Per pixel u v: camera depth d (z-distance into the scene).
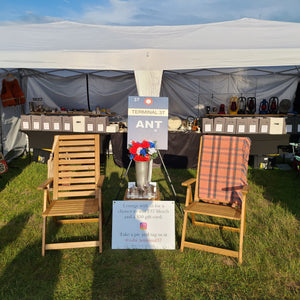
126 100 8.00
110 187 4.92
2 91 6.55
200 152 3.45
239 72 7.73
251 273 2.61
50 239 3.21
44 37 5.56
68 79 7.81
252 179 5.41
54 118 6.21
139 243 3.01
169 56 4.36
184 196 4.56
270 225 3.50
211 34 5.66
